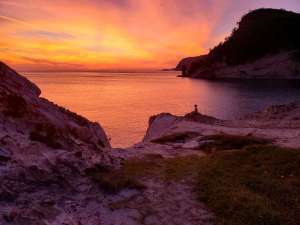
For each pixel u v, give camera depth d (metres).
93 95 147.50
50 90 180.00
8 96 16.44
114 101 120.44
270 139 24.73
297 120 35.41
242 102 109.50
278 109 43.34
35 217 8.99
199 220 10.45
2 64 19.84
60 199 10.80
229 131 30.00
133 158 18.03
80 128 19.83
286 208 11.12
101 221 9.90
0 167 11.16
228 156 17.52
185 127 32.88
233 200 11.46
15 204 9.56
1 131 13.70
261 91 149.12
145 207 11.19
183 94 150.25
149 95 148.00
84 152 15.83
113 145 49.62
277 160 16.12
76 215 9.99
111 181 12.71
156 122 39.91
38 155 13.01
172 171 15.22
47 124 16.30
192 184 13.62
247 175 14.29
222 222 10.21
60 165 12.96
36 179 11.41
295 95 126.31
